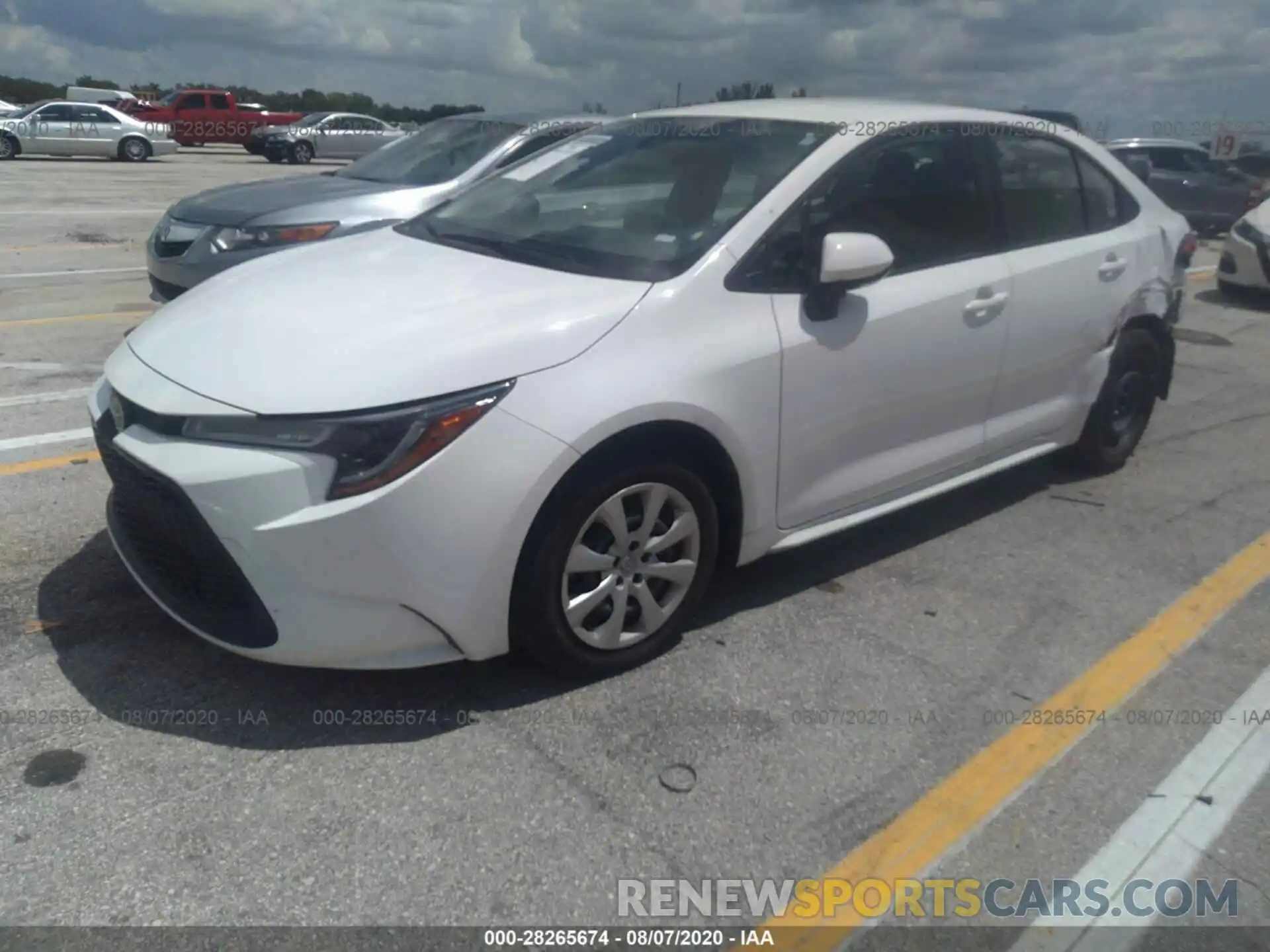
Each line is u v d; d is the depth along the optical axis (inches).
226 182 842.2
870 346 142.6
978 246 161.9
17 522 165.3
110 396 125.1
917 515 185.5
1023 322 166.7
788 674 132.8
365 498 106.3
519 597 117.8
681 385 122.1
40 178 799.1
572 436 113.7
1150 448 226.5
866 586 157.3
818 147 145.1
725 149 151.0
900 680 132.7
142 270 414.9
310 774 110.3
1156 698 131.2
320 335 117.9
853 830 106.5
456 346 113.2
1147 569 166.9
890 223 149.8
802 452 139.6
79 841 100.0
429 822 104.4
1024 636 144.8
